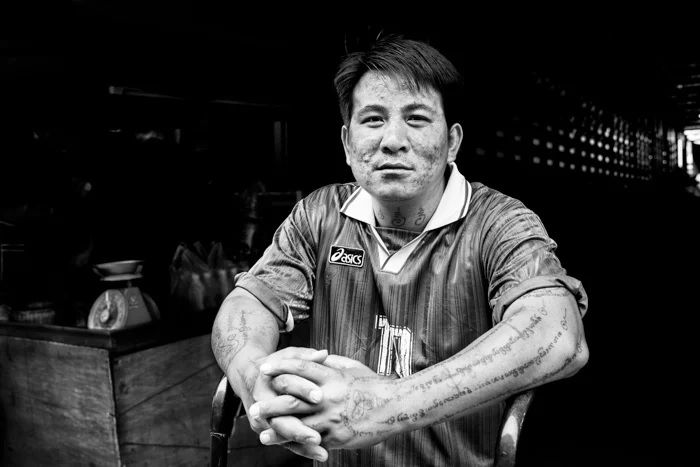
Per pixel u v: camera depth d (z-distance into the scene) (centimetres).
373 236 124
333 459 123
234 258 300
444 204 119
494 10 552
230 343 112
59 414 228
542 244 108
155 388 227
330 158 414
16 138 285
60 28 267
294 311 127
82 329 217
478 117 561
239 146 376
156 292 293
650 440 300
